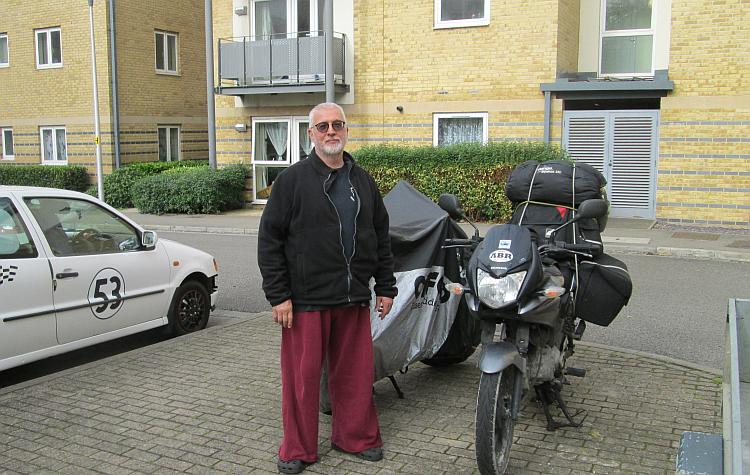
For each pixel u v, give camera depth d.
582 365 5.94
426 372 5.80
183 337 6.85
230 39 19.78
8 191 5.79
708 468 2.67
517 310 3.88
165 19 23.20
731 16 13.90
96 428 4.65
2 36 23.31
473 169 15.47
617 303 4.76
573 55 16.83
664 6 15.97
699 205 14.59
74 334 6.00
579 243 4.85
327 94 16.70
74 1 21.78
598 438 4.46
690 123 14.46
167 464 4.13
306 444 4.07
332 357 4.24
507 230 4.04
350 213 4.08
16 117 23.44
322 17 18.66
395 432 4.58
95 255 6.23
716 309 8.15
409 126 17.42
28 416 4.86
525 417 4.80
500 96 16.28
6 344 5.48
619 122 15.25
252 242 14.15
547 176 5.09
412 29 17.09
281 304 4.02
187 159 24.42
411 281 4.89
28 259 5.67
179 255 7.13
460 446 4.36
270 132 19.64
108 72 21.56
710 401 5.09
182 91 24.02
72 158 22.56
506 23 16.02
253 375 5.71
